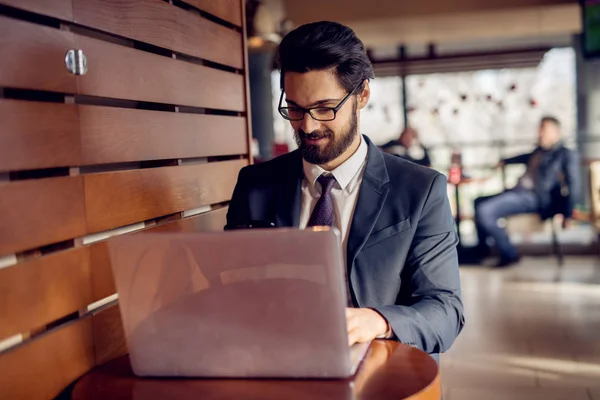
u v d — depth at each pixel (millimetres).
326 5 8375
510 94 8711
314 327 1320
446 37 8828
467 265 6941
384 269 1773
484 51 8641
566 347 4121
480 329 4559
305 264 1276
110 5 1637
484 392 3447
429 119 8922
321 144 1741
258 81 8562
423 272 1773
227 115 2451
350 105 1733
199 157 2254
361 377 1379
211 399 1301
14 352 1328
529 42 8867
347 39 1705
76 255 1532
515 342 4250
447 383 3588
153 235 1337
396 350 1550
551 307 5074
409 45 9094
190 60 2156
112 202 1659
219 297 1341
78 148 1518
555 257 7113
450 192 7617
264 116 8617
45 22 1468
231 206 2018
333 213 1847
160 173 1899
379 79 8977
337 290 1281
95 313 1619
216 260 1317
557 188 6980
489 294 5574
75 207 1512
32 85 1370
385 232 1787
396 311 1616
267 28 6473
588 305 5090
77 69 1505
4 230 1295
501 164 7348
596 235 7191
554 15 8172
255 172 2021
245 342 1361
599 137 8227
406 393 1294
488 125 8781
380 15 8328
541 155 7047
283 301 1312
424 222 1799
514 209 7000
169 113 1947
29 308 1369
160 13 1875
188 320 1372
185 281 1349
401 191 1813
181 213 2094
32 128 1371
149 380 1436
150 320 1394
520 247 7371
